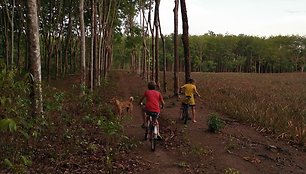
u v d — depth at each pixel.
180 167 8.27
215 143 10.63
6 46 25.61
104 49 35.31
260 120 13.55
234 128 12.88
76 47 46.56
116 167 7.70
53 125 9.26
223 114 16.20
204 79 45.31
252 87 33.44
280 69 111.00
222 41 109.75
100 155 8.31
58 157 7.59
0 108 5.12
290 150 10.28
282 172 8.38
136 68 64.06
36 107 8.05
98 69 28.53
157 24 26.52
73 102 14.14
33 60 8.73
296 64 111.38
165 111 16.69
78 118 11.66
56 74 35.47
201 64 104.12
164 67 26.31
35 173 6.48
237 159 9.14
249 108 15.67
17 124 5.63
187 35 19.77
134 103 20.55
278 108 16.38
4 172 5.73
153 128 9.64
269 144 10.73
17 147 6.36
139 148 9.72
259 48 108.81
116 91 26.17
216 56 110.31
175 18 21.08
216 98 21.17
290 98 22.75
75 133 9.73
